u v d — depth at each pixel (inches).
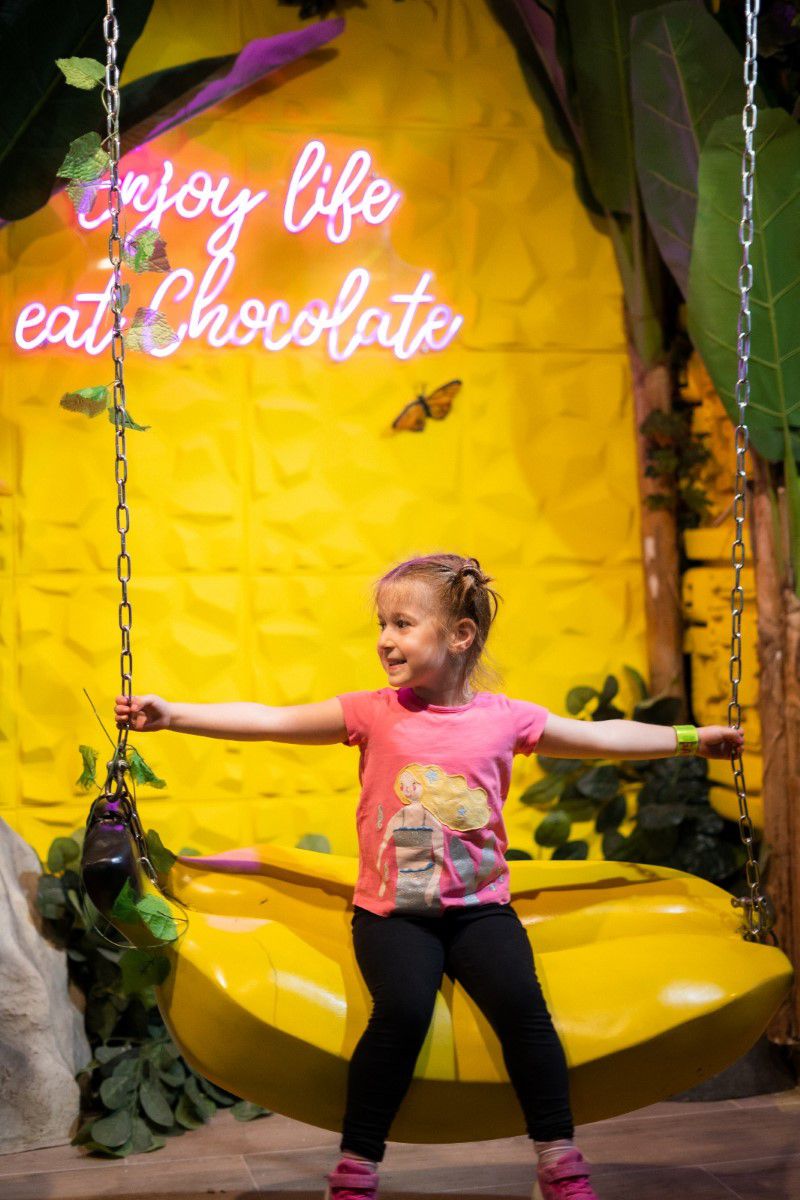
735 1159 106.6
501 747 88.2
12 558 128.1
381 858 85.4
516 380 138.2
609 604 140.9
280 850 100.1
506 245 137.3
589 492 140.3
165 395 130.4
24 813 129.0
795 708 124.2
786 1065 124.6
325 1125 84.3
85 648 129.6
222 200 129.4
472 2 135.8
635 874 100.2
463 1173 105.1
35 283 127.1
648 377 139.0
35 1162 106.8
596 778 136.0
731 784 135.6
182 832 132.1
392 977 80.7
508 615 138.4
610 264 140.1
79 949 120.5
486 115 136.3
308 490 133.7
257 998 81.0
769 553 125.8
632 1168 104.9
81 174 86.5
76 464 129.0
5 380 127.2
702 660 139.9
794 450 121.3
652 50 125.2
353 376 134.2
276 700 133.5
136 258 86.8
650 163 129.3
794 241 117.8
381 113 133.7
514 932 84.7
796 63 125.7
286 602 133.7
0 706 128.0
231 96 129.1
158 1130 112.7
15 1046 109.3
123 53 123.1
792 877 125.2
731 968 86.9
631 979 86.0
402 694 90.4
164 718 87.1
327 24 129.3
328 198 132.3
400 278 134.6
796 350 119.2
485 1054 81.5
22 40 118.4
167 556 131.2
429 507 136.4
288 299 132.1
